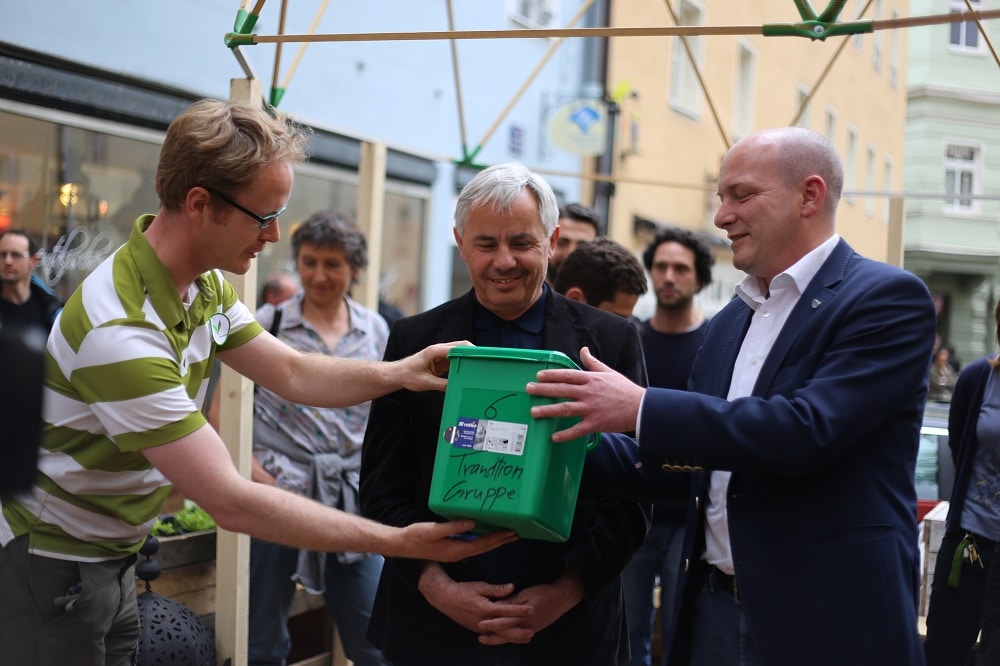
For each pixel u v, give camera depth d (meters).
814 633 2.13
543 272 2.44
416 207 8.95
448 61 9.10
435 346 2.33
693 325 4.38
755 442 2.07
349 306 4.13
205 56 6.48
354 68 7.95
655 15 12.16
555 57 10.80
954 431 3.84
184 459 1.98
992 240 11.04
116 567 2.28
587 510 2.44
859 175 13.83
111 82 5.75
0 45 5.04
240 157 2.03
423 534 2.03
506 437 2.06
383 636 2.54
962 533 3.60
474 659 2.39
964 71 12.74
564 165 11.18
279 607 3.64
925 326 2.17
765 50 14.20
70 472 2.13
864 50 14.00
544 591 2.32
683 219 13.38
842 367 2.13
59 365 2.07
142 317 2.04
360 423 3.87
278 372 2.48
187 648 3.08
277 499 1.98
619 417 2.09
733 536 2.24
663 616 3.93
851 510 2.15
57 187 5.48
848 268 2.29
